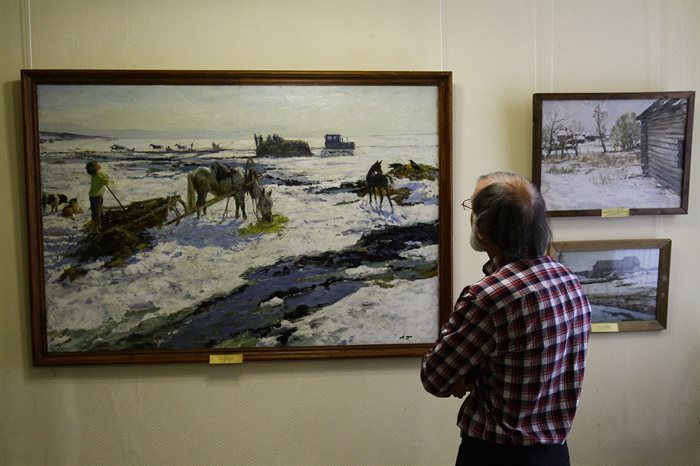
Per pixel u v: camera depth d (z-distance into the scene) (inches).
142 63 102.4
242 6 103.3
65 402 103.0
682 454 111.3
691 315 110.6
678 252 109.8
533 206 66.9
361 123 103.3
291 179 103.0
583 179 106.0
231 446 105.1
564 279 68.2
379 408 106.7
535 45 106.9
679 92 105.1
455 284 106.8
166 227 101.8
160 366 103.7
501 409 66.4
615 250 107.9
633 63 108.1
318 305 104.0
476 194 70.2
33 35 101.0
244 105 102.0
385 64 105.2
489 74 106.4
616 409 110.3
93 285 101.3
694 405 111.2
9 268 102.0
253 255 103.0
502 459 66.6
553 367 65.7
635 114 105.8
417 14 105.3
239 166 102.3
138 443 104.0
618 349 110.0
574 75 107.5
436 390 68.8
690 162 107.2
